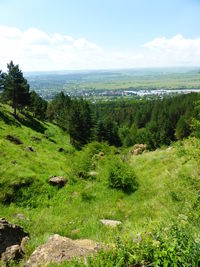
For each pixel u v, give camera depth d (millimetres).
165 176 13062
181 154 8516
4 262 5195
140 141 69938
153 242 3807
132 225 8414
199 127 7953
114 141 73250
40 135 39938
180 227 4453
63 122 65438
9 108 52906
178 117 98125
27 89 53625
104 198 14023
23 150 23500
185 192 7730
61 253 4559
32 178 15953
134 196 13336
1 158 17766
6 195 13500
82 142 55031
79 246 5008
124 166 15680
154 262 3426
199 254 3387
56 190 15914
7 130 31828
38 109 63219
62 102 74625
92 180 17609
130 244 3957
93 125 69125
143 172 16516
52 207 13641
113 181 15125
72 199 14625
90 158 22344
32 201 13961
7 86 45844
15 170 16297
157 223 4762
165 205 9484
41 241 6785
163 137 64375
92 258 3887
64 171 21016
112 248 3975
